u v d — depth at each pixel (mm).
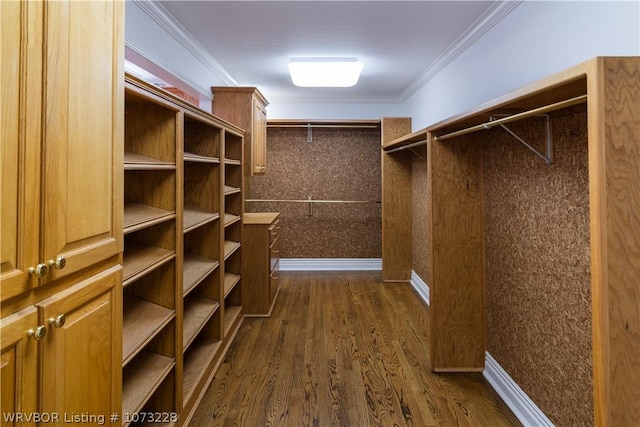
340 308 3486
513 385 1942
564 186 1519
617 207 890
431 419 1851
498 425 1812
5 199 677
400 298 3781
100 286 989
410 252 4402
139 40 2025
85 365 926
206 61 3064
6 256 680
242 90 3324
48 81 765
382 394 2064
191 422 1818
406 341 2760
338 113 4855
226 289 2717
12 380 705
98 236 972
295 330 2967
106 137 1002
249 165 3381
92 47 926
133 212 1535
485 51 2369
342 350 2607
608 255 890
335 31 2566
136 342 1382
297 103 4836
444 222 2271
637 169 887
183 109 1754
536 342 1745
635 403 888
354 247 5035
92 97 930
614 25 1296
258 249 3285
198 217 2193
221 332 2482
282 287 4168
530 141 1763
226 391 2092
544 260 1673
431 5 2162
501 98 1329
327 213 5000
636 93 885
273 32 2561
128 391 1448
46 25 755
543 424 1688
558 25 1621
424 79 3678
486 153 2234
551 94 1153
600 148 885
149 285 1735
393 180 4379
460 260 2281
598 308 897
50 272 779
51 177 780
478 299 2295
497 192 2111
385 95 4566
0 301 667
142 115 1692
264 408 1933
